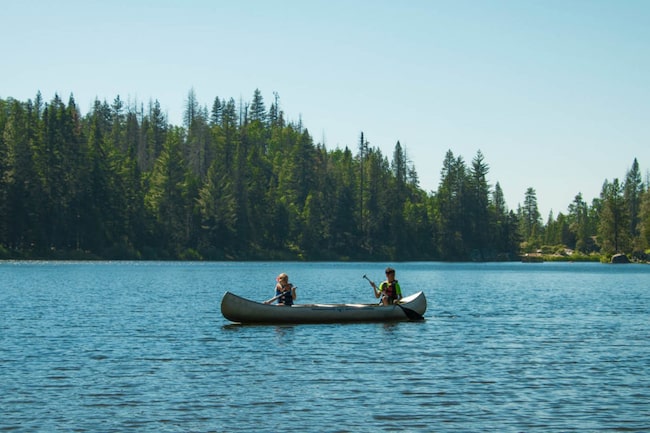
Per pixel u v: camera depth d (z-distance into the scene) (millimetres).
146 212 123750
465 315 31953
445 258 156875
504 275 85062
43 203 110188
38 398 14883
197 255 125250
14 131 113500
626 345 22609
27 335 23969
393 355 20297
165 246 123000
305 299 43000
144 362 18984
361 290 51375
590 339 24016
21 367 18141
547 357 20141
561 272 97938
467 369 18234
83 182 115688
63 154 115750
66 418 13453
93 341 22688
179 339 23203
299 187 156750
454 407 14398
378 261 148750
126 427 12945
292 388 15945
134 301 37688
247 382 16531
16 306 34031
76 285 50688
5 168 108000
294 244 142750
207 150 160125
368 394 15422
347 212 148375
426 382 16625
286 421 13375
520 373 17750
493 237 163000
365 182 157375
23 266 85000
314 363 18984
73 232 112562
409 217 157875
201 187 134875
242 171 140750
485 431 12891
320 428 12977
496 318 30766
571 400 14977
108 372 17594
